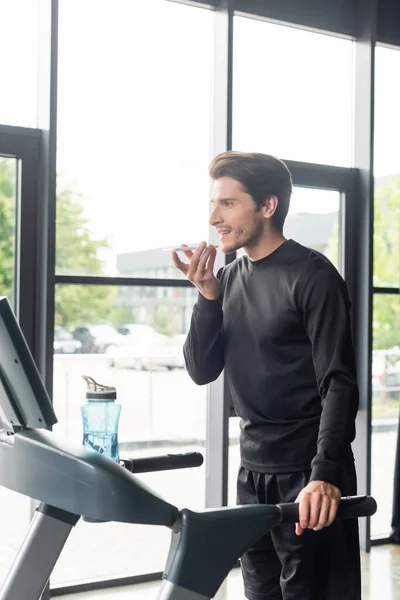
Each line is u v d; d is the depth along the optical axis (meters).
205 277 1.94
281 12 4.10
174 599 1.24
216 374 2.05
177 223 3.87
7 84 3.46
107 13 3.68
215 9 3.92
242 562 2.03
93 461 1.24
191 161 3.91
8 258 3.47
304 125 4.26
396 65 4.57
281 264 1.87
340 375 1.73
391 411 4.53
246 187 1.85
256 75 4.10
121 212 3.72
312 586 1.82
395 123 4.57
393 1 4.45
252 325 1.90
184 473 3.95
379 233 4.51
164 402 3.87
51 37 3.40
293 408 1.86
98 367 3.68
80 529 3.66
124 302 3.74
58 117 3.57
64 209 3.59
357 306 4.39
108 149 3.69
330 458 1.61
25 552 1.43
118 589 3.63
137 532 3.79
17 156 3.43
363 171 4.36
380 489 4.50
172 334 3.87
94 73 3.65
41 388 1.32
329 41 4.34
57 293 3.57
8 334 1.29
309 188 4.29
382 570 3.97
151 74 3.79
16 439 1.35
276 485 1.89
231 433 3.99
